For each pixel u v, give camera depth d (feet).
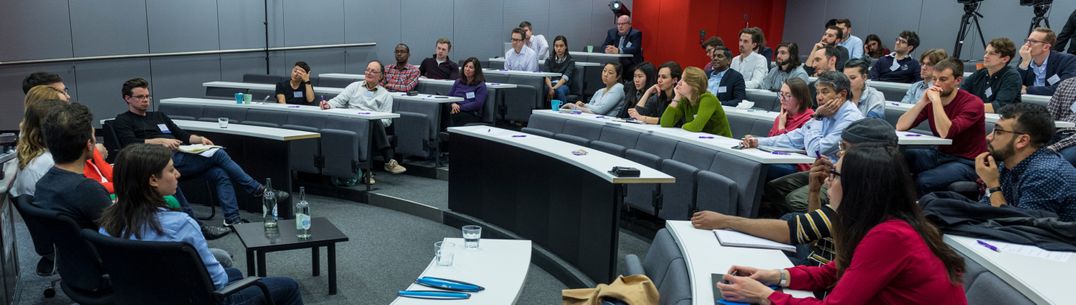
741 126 16.11
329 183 19.03
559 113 18.31
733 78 19.98
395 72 26.13
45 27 25.02
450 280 8.05
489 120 23.09
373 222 16.12
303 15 31.01
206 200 17.44
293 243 10.71
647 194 13.34
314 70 31.81
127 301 7.43
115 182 7.47
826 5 36.37
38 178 10.27
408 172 20.58
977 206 6.92
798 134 12.38
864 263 5.08
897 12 32.81
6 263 10.11
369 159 17.93
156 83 27.71
